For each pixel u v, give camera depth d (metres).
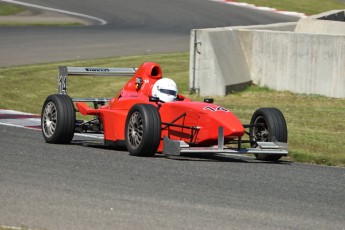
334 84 69.31
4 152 38.72
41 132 48.00
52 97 43.06
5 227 24.17
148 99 41.28
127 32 124.25
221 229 25.11
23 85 72.88
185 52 101.31
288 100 69.00
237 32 75.44
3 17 145.75
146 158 38.47
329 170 38.25
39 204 27.56
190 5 170.00
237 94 71.50
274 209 28.28
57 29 126.06
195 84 72.12
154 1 174.12
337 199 30.70
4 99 64.75
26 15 150.12
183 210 27.48
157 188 31.03
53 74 79.69
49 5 165.25
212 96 70.94
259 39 73.94
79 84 75.56
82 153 39.50
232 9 167.62
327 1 189.25
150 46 106.69
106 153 39.84
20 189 29.84
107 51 99.56
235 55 73.88
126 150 42.03
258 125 40.56
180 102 40.12
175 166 36.44
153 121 38.16
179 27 135.38
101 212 26.77
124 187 30.97
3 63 86.56
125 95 42.84
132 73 46.88
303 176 35.72
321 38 69.62
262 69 74.00
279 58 72.56
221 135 37.38
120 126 41.41
